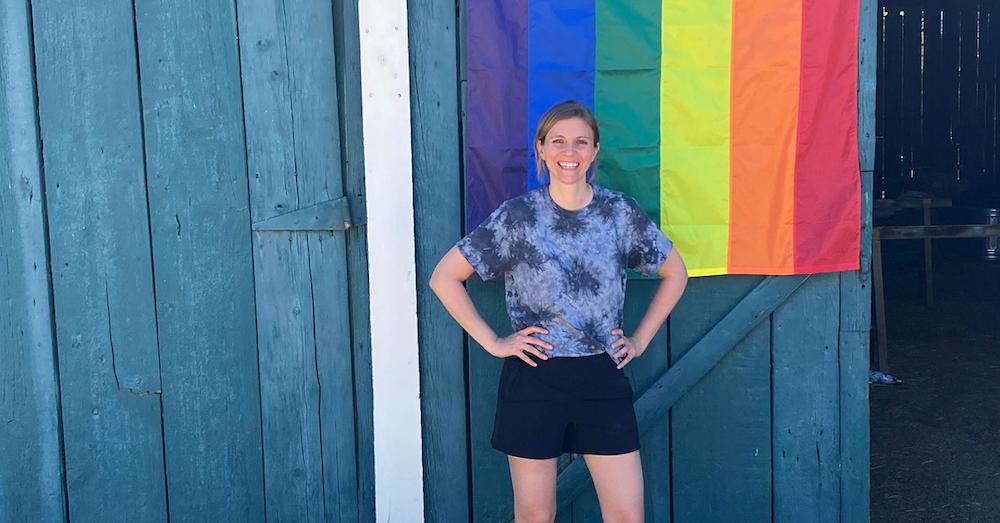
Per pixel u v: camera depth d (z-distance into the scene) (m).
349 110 2.75
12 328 2.81
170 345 2.84
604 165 2.72
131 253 2.79
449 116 2.74
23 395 2.84
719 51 2.69
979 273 8.84
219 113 2.75
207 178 2.77
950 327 6.70
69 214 2.77
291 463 2.89
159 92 2.74
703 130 2.72
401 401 2.81
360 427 2.88
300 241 2.80
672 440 2.91
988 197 10.02
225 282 2.81
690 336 2.87
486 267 2.28
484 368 2.85
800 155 2.72
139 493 2.89
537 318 2.25
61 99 2.73
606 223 2.27
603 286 2.23
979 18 9.75
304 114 2.76
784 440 2.90
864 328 2.85
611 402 2.23
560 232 2.24
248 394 2.86
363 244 2.81
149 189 2.77
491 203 2.72
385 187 2.72
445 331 2.83
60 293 2.80
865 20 2.72
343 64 2.74
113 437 2.87
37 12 2.70
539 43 2.68
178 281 2.81
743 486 2.92
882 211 6.84
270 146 2.76
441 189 2.76
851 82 2.72
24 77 2.72
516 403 2.24
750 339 2.88
